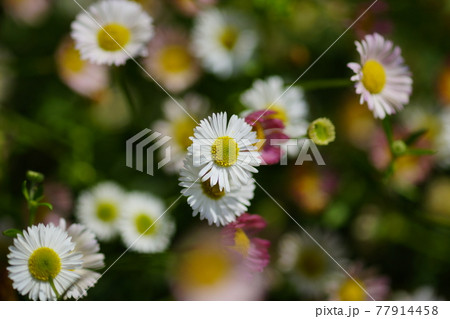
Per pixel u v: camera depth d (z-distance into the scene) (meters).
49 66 0.28
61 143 0.28
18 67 0.28
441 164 0.28
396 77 0.21
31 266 0.19
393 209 0.28
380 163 0.27
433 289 0.28
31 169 0.27
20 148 0.27
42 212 0.25
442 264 0.28
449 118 0.28
